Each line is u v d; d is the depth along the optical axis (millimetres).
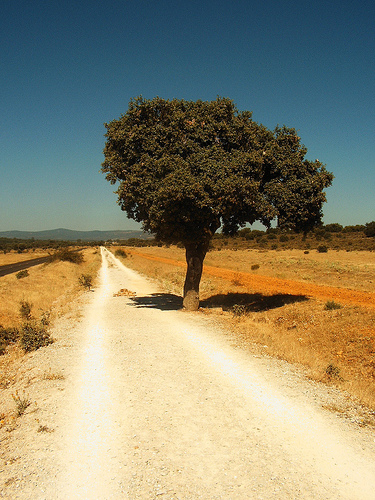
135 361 9438
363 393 7234
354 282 26531
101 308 18781
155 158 15078
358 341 11016
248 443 5367
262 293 21641
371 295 19578
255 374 8320
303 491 4270
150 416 6277
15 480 4578
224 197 13438
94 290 27609
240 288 24828
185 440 5469
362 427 5836
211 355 9883
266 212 14750
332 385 7676
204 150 14672
